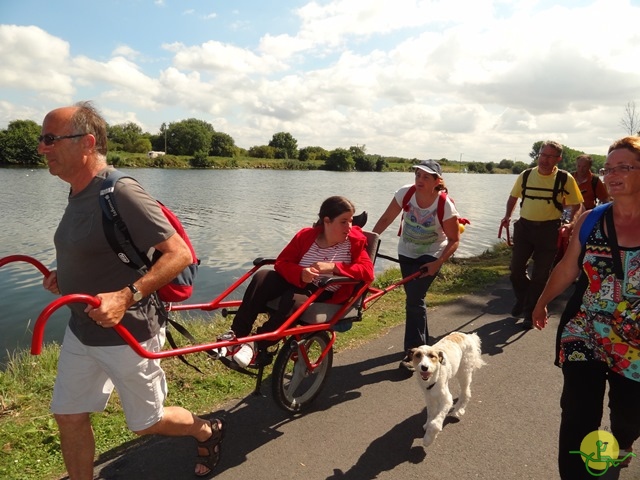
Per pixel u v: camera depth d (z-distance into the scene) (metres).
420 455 3.65
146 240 2.67
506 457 3.63
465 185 69.31
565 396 2.75
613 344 2.66
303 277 3.90
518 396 4.53
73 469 2.98
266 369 4.99
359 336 6.02
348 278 3.99
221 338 3.72
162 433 3.08
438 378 3.73
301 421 4.09
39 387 4.47
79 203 2.73
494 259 11.51
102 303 2.46
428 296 7.88
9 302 11.23
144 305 2.83
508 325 6.47
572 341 2.81
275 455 3.62
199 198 36.06
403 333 6.14
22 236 18.64
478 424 4.06
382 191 48.00
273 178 68.25
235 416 4.14
